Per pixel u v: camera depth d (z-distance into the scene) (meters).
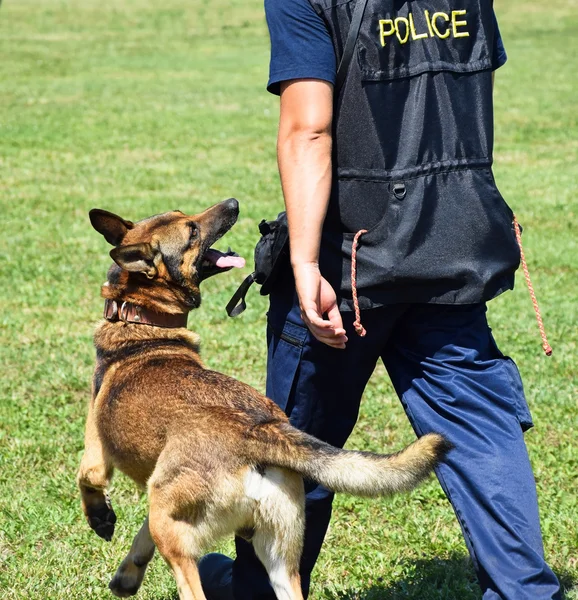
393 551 4.70
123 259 4.20
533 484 3.37
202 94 24.84
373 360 3.67
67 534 4.92
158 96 24.55
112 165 16.28
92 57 31.92
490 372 3.52
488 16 3.57
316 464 3.35
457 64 3.49
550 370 7.08
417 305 3.56
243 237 11.31
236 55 32.53
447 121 3.46
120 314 4.30
